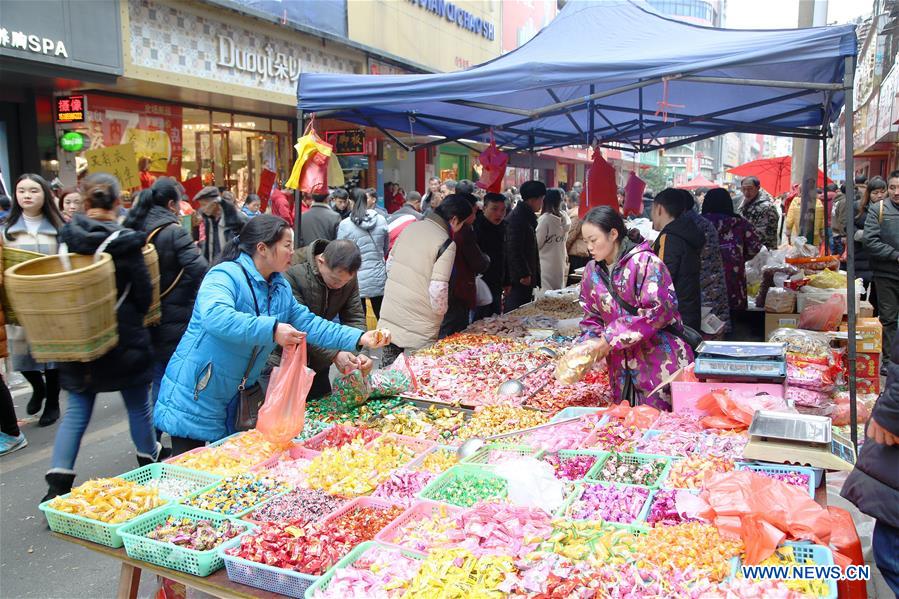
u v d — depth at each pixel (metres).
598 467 2.91
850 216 3.87
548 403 4.08
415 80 4.91
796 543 2.09
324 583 2.09
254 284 3.22
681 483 2.64
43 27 7.75
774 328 6.33
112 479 2.80
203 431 3.31
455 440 3.46
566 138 9.48
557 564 2.05
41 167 8.82
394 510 2.61
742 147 67.88
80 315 3.44
